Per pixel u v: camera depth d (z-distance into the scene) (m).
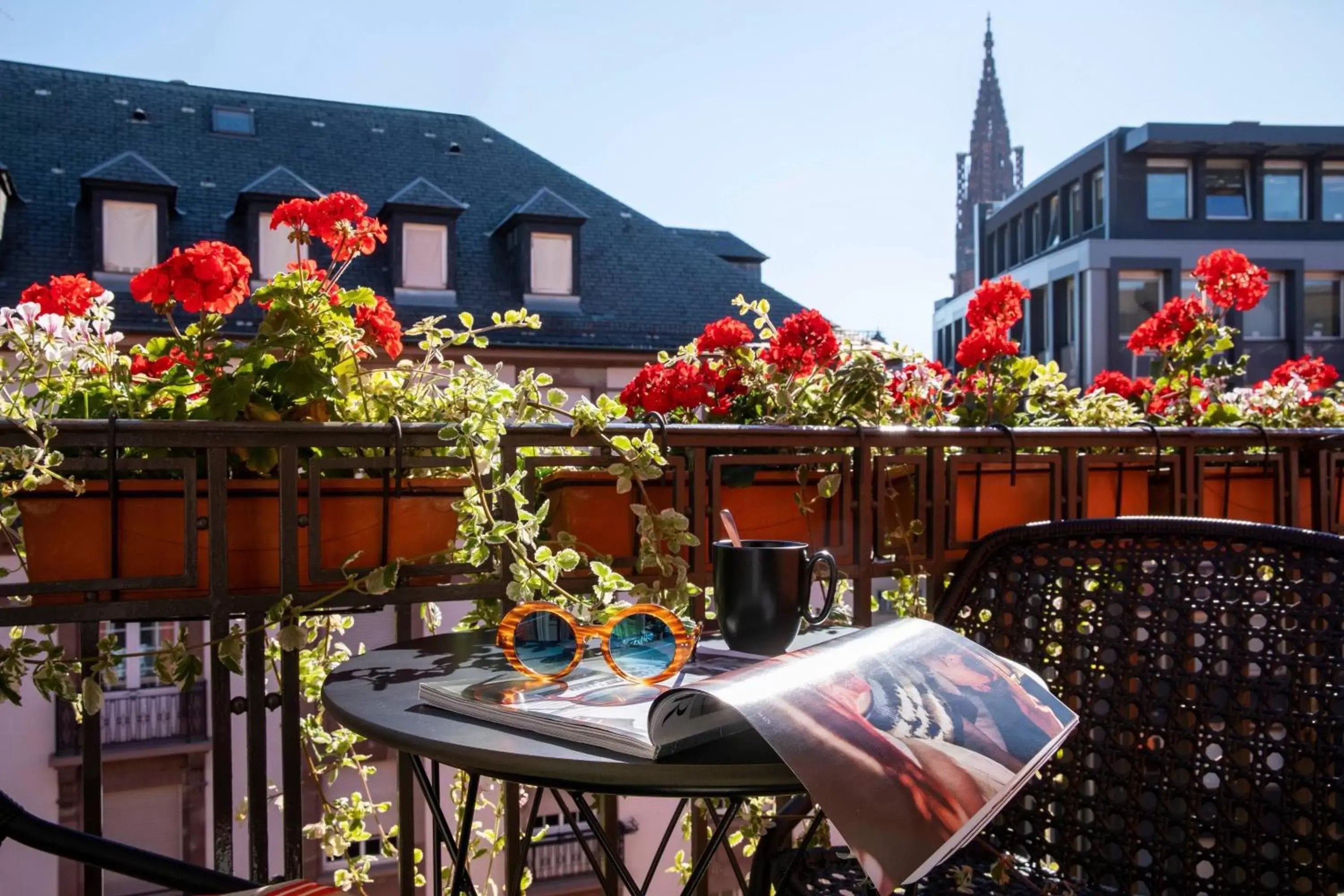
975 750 0.88
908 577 1.98
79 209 14.03
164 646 1.40
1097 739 1.49
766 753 0.86
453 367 1.61
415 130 17.41
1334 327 26.84
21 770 9.16
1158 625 1.50
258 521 1.44
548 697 1.00
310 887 1.07
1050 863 1.48
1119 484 2.15
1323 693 1.32
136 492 1.37
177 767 9.62
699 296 15.95
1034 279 29.62
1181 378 2.84
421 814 3.01
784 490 1.83
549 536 1.76
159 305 1.57
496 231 15.69
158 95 16.23
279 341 1.51
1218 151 26.33
